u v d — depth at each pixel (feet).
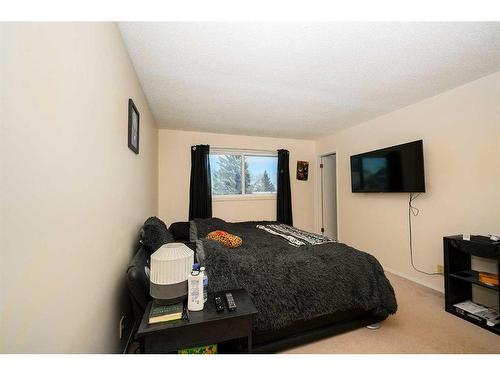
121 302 4.53
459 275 6.57
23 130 1.91
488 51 5.48
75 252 2.73
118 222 4.43
